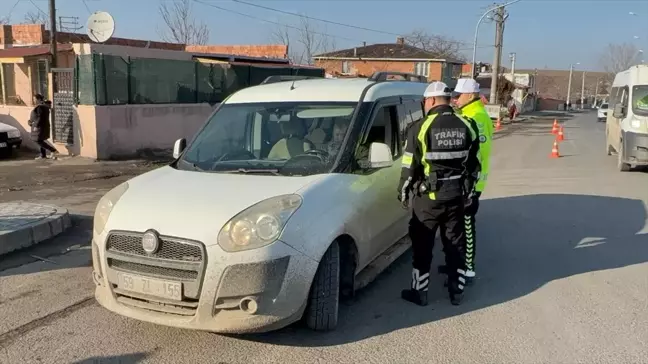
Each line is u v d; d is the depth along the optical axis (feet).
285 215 12.35
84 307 15.07
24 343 12.96
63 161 45.16
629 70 44.68
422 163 14.78
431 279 17.88
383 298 16.07
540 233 23.32
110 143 46.47
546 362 12.32
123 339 13.17
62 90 48.26
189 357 12.35
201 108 55.47
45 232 21.48
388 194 16.81
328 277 13.20
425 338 13.46
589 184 35.86
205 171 14.99
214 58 64.44
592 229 23.94
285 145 15.52
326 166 14.60
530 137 82.33
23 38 73.51
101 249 12.74
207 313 11.91
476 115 16.44
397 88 19.40
